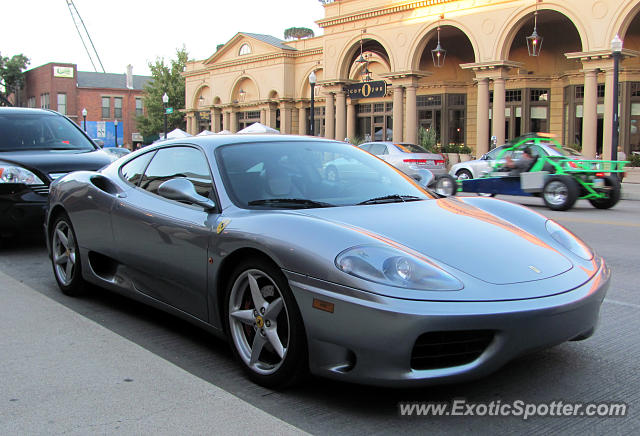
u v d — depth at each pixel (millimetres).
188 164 3818
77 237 4547
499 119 23594
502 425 2607
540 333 2615
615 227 9422
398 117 27234
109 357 3352
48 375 3094
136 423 2564
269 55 37625
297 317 2758
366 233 2887
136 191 4074
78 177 4707
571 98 26016
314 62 36031
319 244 2756
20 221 6543
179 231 3471
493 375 3146
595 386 3018
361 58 28828
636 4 19406
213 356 3471
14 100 75812
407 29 26312
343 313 2564
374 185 3842
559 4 21359
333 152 4070
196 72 44875
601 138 24375
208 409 2697
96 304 4570
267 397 2877
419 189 4020
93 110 64812
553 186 12117
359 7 28359
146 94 61000
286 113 37406
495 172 13836
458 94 30344
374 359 2520
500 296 2582
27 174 6578
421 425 2602
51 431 2496
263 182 3531
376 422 2623
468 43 28656
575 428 2582
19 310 4293
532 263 2889
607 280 3066
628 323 4090
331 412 2719
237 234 3047
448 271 2662
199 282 3340
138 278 3941
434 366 2580
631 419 2666
